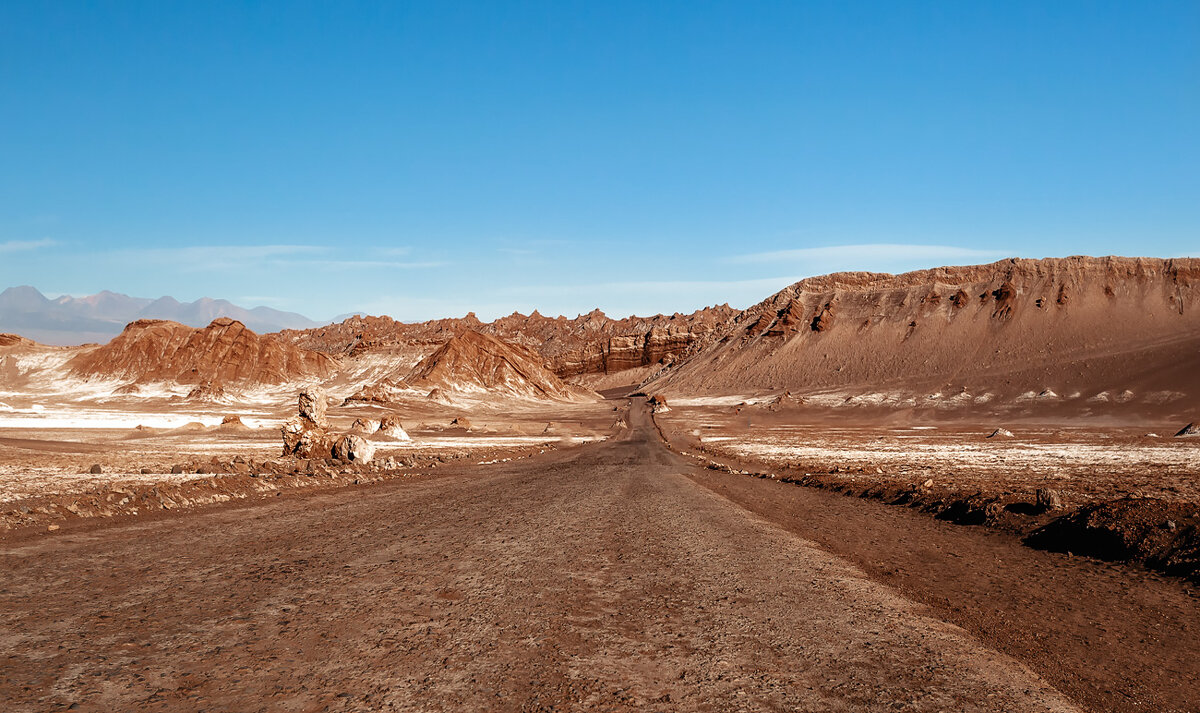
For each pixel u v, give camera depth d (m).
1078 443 68.06
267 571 11.56
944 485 26.22
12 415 107.00
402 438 78.25
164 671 6.88
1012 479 29.19
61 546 13.59
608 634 8.41
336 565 12.11
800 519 19.59
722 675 7.09
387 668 7.09
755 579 11.62
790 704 6.38
